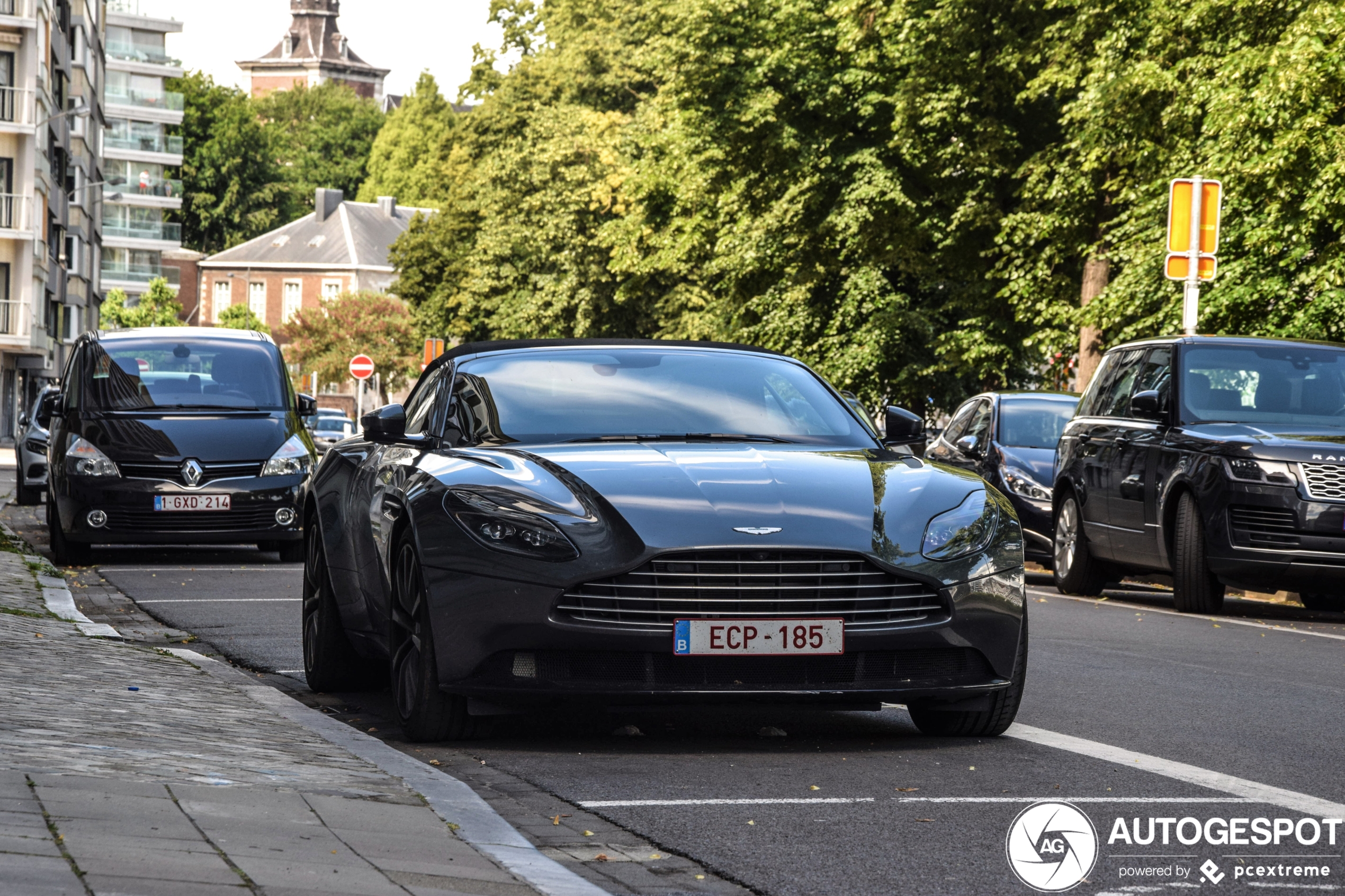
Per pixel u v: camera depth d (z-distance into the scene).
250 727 6.70
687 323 48.06
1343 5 19.69
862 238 34.12
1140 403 14.11
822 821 5.39
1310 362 14.45
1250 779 6.20
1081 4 26.98
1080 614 13.14
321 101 149.25
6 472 41.16
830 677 6.44
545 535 6.43
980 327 34.03
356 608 7.89
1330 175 19.16
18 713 6.38
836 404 8.02
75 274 80.12
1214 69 23.22
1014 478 17.27
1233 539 13.15
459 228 67.25
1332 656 10.54
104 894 3.64
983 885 4.62
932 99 31.75
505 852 4.73
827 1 35.31
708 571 6.35
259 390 17.12
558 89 60.44
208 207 131.75
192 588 13.91
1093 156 26.20
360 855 4.42
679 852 4.97
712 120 36.59
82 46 79.56
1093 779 6.16
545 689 6.37
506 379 7.86
